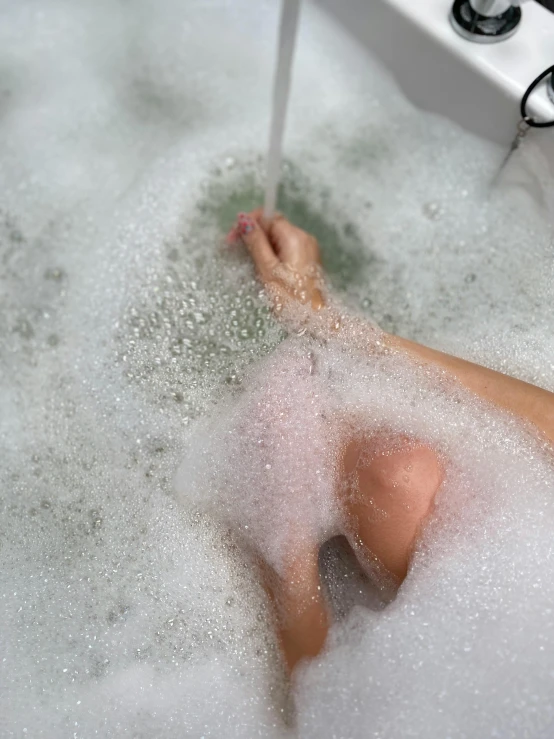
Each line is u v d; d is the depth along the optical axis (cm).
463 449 72
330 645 69
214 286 91
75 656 77
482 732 62
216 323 89
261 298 88
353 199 97
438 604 67
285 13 69
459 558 68
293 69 96
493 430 72
